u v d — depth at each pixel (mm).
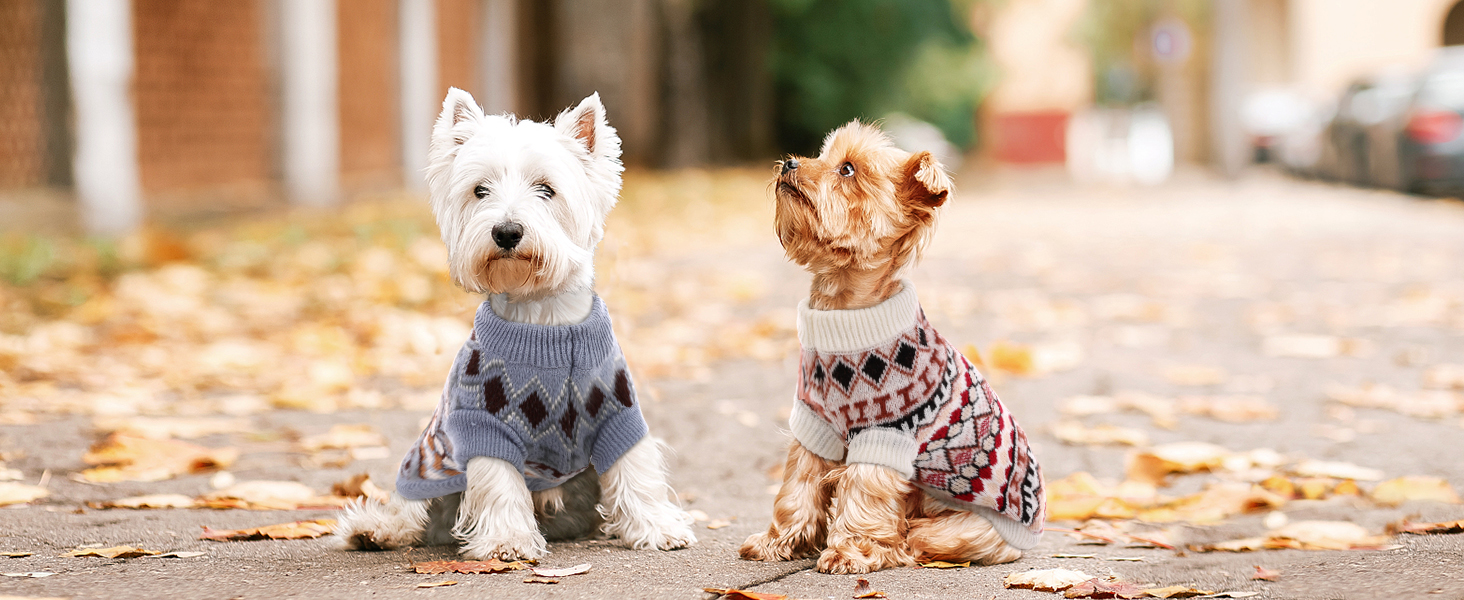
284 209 13750
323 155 14469
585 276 3312
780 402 5680
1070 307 8375
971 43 29422
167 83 12102
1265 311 8219
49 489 3996
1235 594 2818
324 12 14328
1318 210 16062
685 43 22266
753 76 25297
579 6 21781
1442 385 5863
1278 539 3428
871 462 3088
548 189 3230
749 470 4500
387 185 16750
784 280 9922
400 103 17516
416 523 3387
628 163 21922
